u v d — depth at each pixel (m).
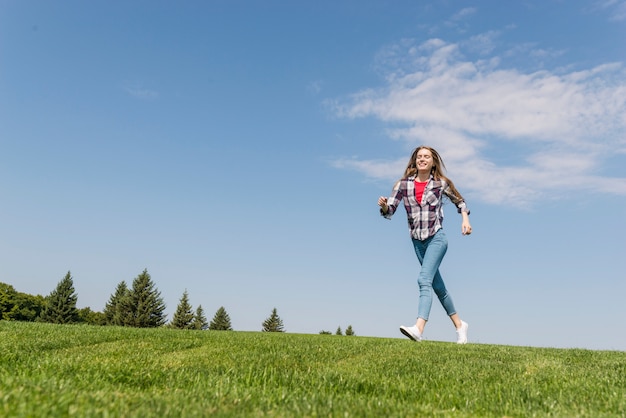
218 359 5.79
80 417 2.62
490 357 6.47
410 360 5.95
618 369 5.46
